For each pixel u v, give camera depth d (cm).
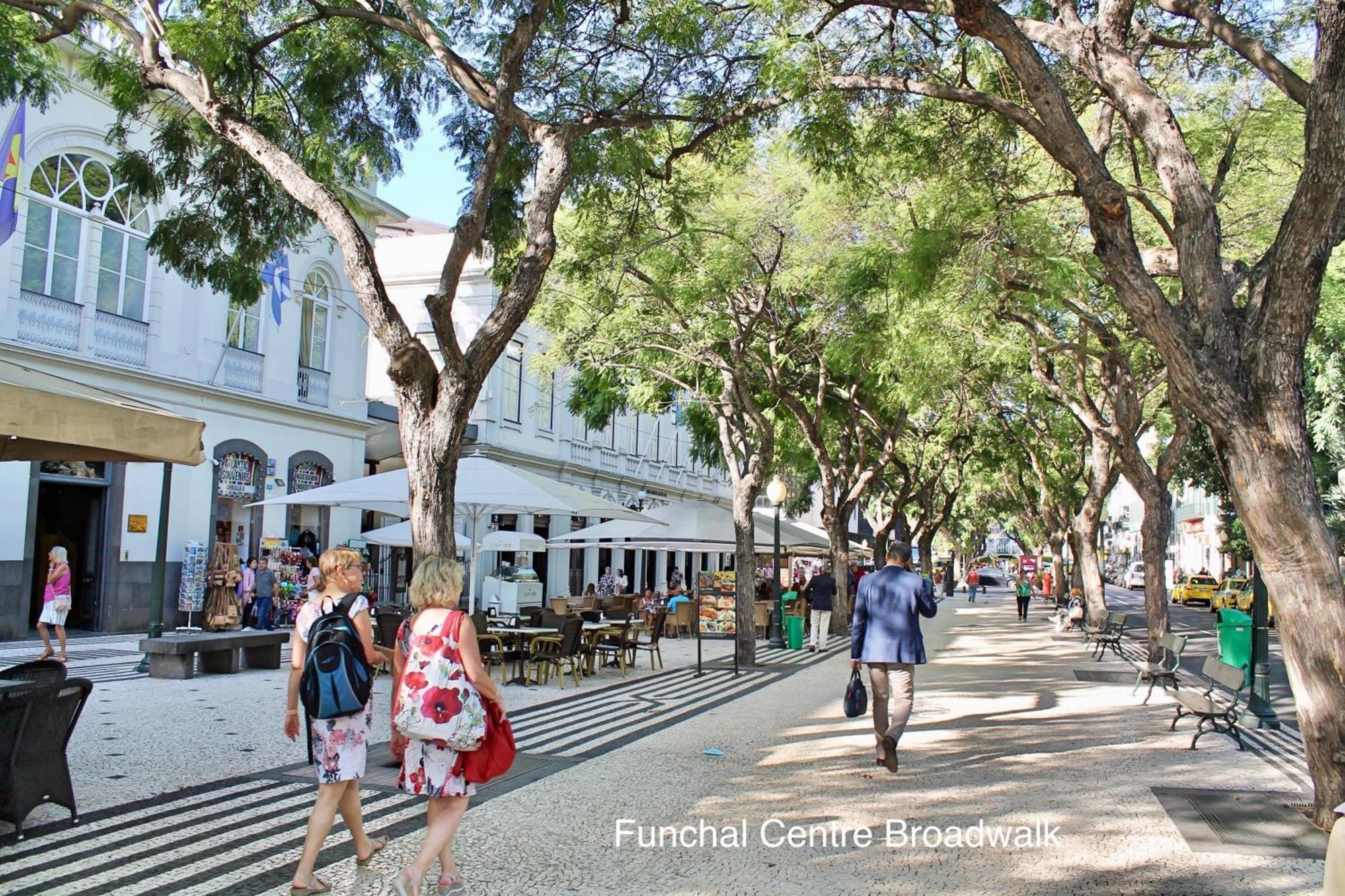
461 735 491
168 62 970
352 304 2720
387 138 1220
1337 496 2630
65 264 1942
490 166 890
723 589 2678
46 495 2077
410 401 827
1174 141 719
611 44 1175
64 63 1875
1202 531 7681
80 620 2025
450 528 826
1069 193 1140
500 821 675
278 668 1561
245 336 2345
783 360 2078
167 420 617
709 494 5175
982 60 1120
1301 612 659
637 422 4297
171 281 2142
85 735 950
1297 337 658
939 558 8906
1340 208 638
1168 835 659
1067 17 794
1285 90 768
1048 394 2158
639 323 1847
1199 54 1159
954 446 3072
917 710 1227
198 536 2189
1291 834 660
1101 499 2492
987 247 1234
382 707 1175
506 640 1534
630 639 1872
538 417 3450
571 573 3659
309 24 1107
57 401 555
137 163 1123
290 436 2473
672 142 1267
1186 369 676
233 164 1134
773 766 873
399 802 717
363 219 2633
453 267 846
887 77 920
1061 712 1213
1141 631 2952
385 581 2856
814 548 2617
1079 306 1591
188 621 2092
